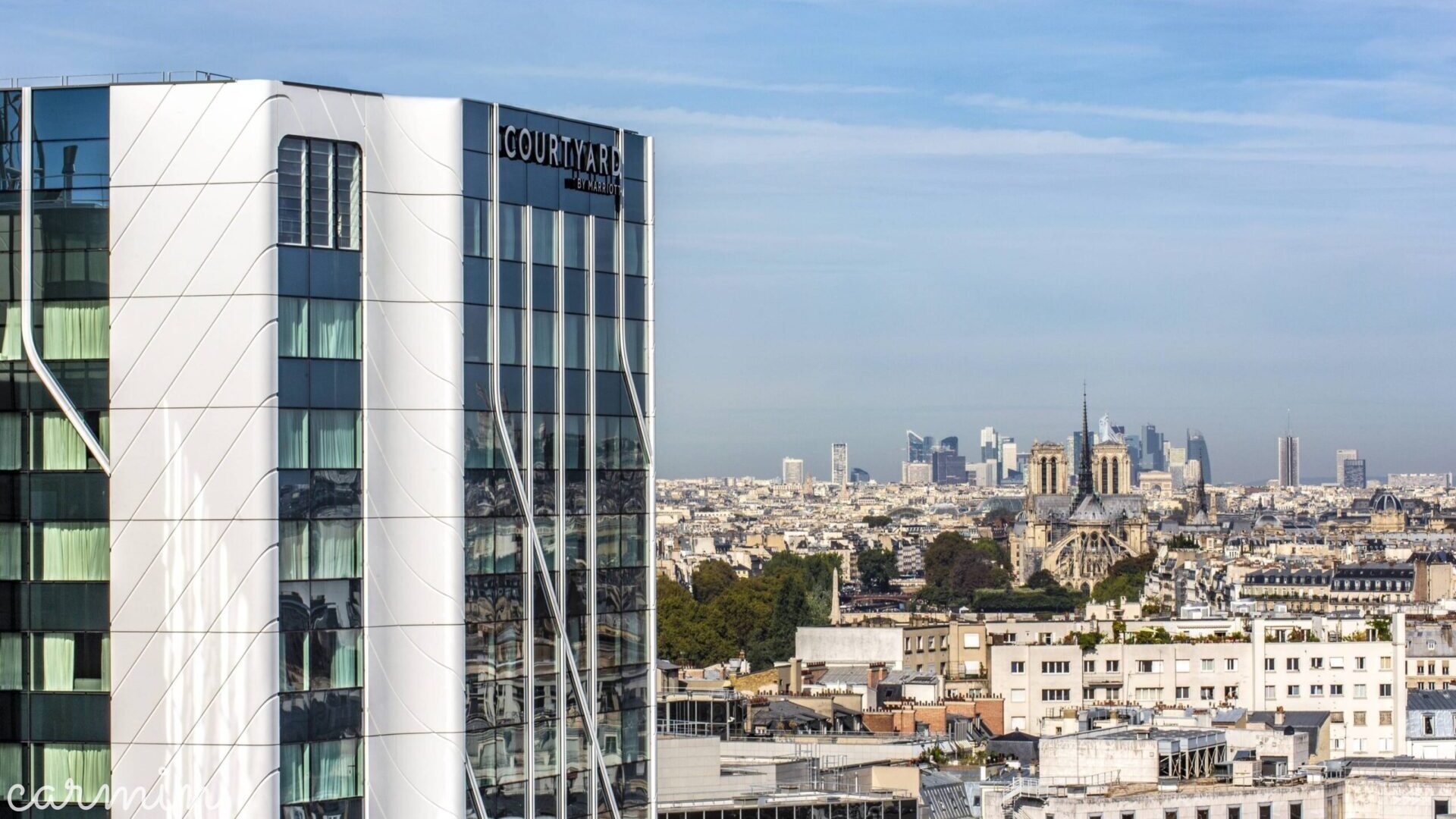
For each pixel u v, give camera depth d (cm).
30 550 9881
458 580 10244
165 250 9831
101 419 9850
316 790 9944
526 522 10706
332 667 9994
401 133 10238
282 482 9838
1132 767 19138
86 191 9869
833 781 19175
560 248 10938
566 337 10975
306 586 9925
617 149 11325
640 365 11462
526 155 10731
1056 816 17800
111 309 9844
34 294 9888
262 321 9781
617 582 11312
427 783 10188
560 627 10881
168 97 9862
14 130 9900
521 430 10700
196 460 9794
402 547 10175
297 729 9894
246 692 9762
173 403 9812
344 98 10094
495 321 10538
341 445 10025
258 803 9756
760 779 17338
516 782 10662
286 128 9906
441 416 10231
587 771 11062
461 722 10262
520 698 10688
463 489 10288
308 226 9975
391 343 10175
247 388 9769
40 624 9875
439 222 10269
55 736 9862
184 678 9800
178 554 9806
